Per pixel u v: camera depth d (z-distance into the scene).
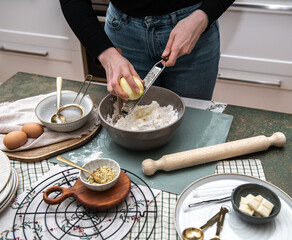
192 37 0.97
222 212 0.74
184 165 0.88
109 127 0.90
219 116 1.11
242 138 1.01
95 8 1.94
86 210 0.78
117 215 0.76
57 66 2.38
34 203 0.79
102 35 1.00
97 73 2.32
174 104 1.07
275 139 0.95
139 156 0.96
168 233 0.73
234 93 2.10
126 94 0.88
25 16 2.17
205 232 0.71
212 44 1.19
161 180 0.87
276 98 2.03
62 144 1.00
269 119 1.09
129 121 1.02
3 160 0.86
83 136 1.03
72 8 1.01
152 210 0.78
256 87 2.02
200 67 1.21
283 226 0.71
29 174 0.90
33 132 1.00
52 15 2.10
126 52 1.22
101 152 0.98
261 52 1.86
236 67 1.97
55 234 0.72
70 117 1.08
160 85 1.32
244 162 0.92
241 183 0.83
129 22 1.12
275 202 0.73
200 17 0.98
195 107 1.17
